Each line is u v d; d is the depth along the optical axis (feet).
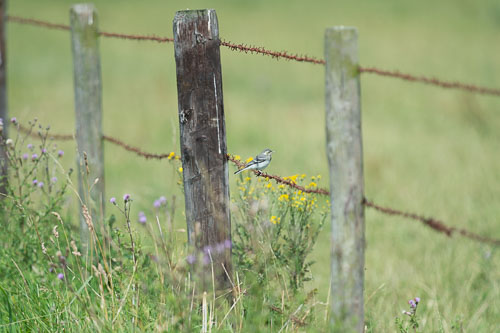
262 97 101.40
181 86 25.62
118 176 56.34
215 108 25.49
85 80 33.99
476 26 180.14
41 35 168.25
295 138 70.74
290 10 217.56
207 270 26.03
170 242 27.91
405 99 95.14
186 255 26.68
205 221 26.11
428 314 30.35
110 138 34.24
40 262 29.89
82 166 33.09
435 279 35.24
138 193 48.32
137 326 24.86
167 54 144.15
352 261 21.39
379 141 68.59
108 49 150.20
